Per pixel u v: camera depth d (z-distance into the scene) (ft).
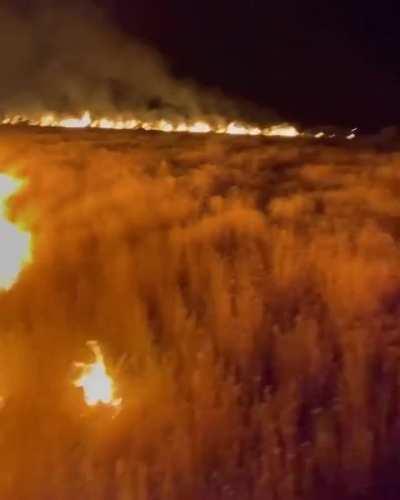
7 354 19.36
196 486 14.89
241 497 14.69
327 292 23.56
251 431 16.35
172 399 17.35
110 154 47.29
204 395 17.29
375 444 16.03
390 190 39.99
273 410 17.04
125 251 27.43
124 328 20.98
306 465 15.25
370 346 19.80
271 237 29.84
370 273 24.47
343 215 34.71
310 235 30.45
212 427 16.33
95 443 15.92
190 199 36.17
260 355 20.10
